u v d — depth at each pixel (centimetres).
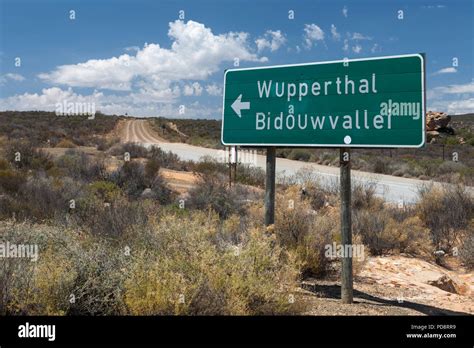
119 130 8756
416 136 599
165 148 5109
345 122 639
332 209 1343
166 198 1770
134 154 3666
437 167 3694
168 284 467
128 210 874
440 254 1222
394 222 1295
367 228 1212
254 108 704
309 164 3841
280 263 612
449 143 6725
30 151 2373
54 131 5388
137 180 1969
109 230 780
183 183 2333
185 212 1053
